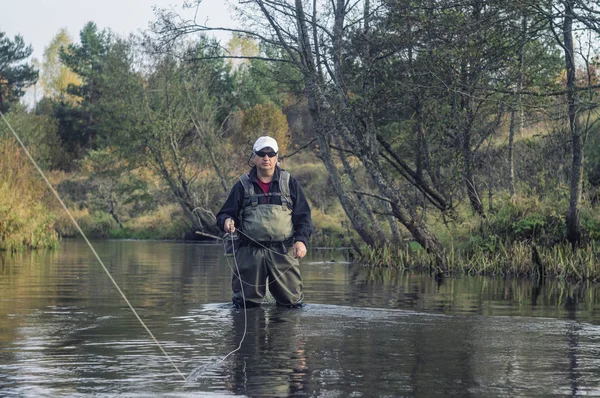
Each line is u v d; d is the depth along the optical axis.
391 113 16.84
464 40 13.88
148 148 36.88
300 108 34.44
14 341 5.24
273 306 7.50
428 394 3.68
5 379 3.98
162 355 4.70
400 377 4.06
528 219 15.20
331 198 37.56
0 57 59.44
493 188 17.97
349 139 15.37
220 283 10.62
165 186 43.06
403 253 15.37
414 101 15.86
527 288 10.52
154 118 36.06
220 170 37.44
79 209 45.94
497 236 15.29
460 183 17.02
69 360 4.52
